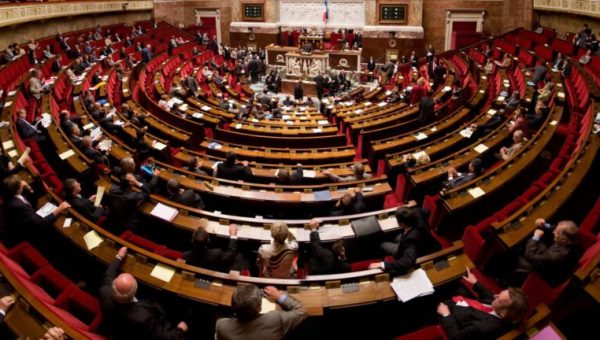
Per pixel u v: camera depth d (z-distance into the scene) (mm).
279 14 26000
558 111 8484
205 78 18094
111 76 14148
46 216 4691
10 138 7027
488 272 4762
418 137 9086
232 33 26547
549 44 17375
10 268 3703
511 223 4656
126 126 9336
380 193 6281
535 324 3180
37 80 10953
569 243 3916
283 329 3141
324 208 6199
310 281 3965
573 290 3479
